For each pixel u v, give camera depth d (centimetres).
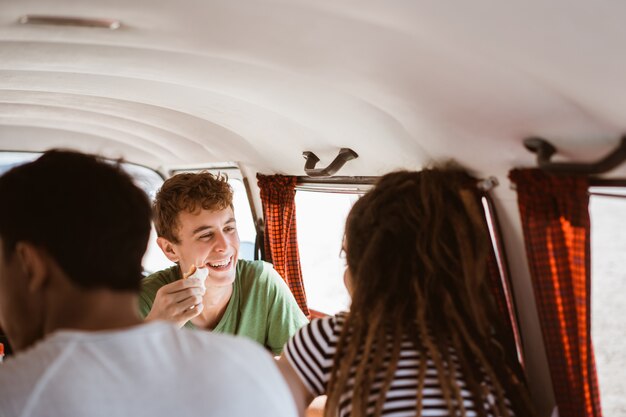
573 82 167
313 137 297
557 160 204
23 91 332
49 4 189
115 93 315
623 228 201
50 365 119
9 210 129
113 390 119
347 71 217
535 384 245
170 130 384
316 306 391
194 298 260
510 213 231
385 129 252
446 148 233
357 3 170
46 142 439
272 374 136
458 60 184
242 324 316
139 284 138
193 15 196
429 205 189
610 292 209
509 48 166
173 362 125
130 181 139
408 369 177
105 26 207
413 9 165
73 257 127
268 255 412
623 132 176
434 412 172
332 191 338
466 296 186
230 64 243
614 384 222
